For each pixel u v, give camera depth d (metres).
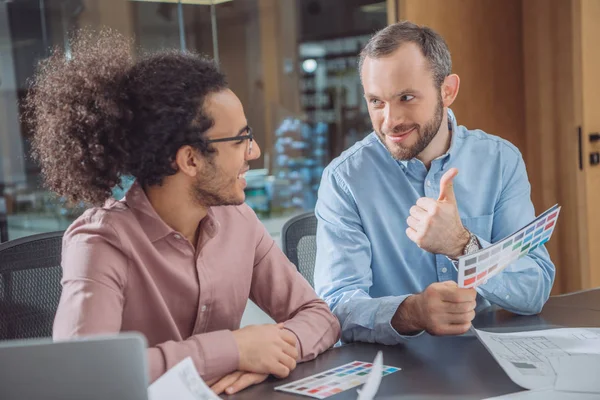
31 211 3.11
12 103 3.09
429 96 1.57
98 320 1.18
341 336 1.49
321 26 3.86
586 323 1.49
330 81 3.91
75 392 0.85
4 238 3.10
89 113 1.23
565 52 3.61
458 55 3.61
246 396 1.14
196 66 1.25
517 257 1.29
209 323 1.37
